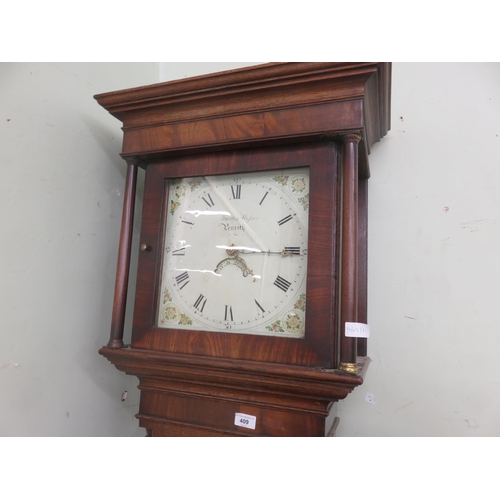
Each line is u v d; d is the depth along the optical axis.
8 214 0.71
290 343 0.69
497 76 0.96
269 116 0.73
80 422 0.86
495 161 0.93
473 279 0.92
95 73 0.94
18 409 0.72
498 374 0.88
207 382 0.75
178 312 0.80
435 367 0.92
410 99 1.01
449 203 0.95
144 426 0.83
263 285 0.74
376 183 1.01
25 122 0.75
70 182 0.85
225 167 0.79
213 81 0.74
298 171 0.75
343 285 0.65
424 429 0.91
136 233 1.05
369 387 0.96
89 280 0.90
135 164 0.86
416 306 0.95
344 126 0.68
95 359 0.91
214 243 0.80
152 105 0.81
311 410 0.70
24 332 0.73
